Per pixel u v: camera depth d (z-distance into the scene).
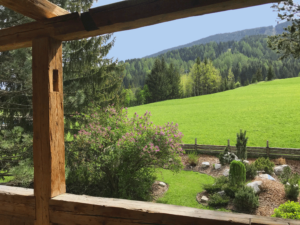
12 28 2.22
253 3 1.49
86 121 9.67
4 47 2.39
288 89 48.34
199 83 81.00
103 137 8.31
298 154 12.37
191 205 8.02
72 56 9.99
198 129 23.75
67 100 9.09
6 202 2.21
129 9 1.75
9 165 6.96
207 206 7.83
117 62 11.84
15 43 2.25
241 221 1.43
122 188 7.93
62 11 2.18
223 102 41.00
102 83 10.89
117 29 1.93
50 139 2.07
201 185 9.79
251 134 20.03
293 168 11.48
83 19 1.90
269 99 37.75
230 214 1.54
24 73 6.58
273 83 64.56
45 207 2.04
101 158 7.98
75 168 8.69
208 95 57.12
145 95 67.75
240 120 25.73
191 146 14.74
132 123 8.66
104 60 11.58
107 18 1.83
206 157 13.70
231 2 1.48
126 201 1.87
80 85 10.18
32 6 1.86
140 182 7.92
